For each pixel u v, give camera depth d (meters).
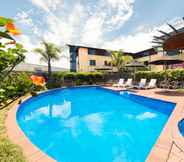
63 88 19.59
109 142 5.67
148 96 11.40
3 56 1.65
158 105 10.17
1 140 3.96
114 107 11.21
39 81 2.89
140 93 13.20
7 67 1.73
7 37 0.98
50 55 22.83
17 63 1.79
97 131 6.74
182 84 15.22
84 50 34.19
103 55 36.31
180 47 4.30
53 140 5.93
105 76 25.47
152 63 16.02
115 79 24.91
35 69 21.50
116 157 4.65
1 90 1.92
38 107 11.76
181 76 15.34
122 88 18.14
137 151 4.97
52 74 22.64
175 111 6.73
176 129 4.58
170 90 14.72
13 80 2.53
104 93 18.14
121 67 29.97
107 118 8.57
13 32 0.96
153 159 3.21
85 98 15.41
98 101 13.77
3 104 2.43
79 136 6.27
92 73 24.59
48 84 20.62
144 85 16.95
